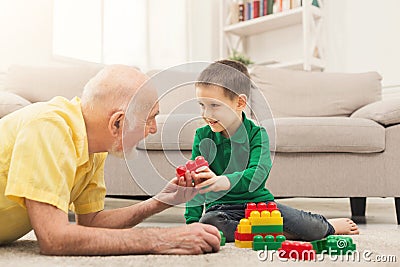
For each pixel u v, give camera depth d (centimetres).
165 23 415
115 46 389
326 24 375
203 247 99
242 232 113
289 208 133
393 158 210
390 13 345
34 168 93
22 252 103
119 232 96
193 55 420
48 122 97
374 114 219
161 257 94
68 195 98
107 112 102
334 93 281
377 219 223
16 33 326
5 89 275
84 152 102
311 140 207
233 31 404
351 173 211
